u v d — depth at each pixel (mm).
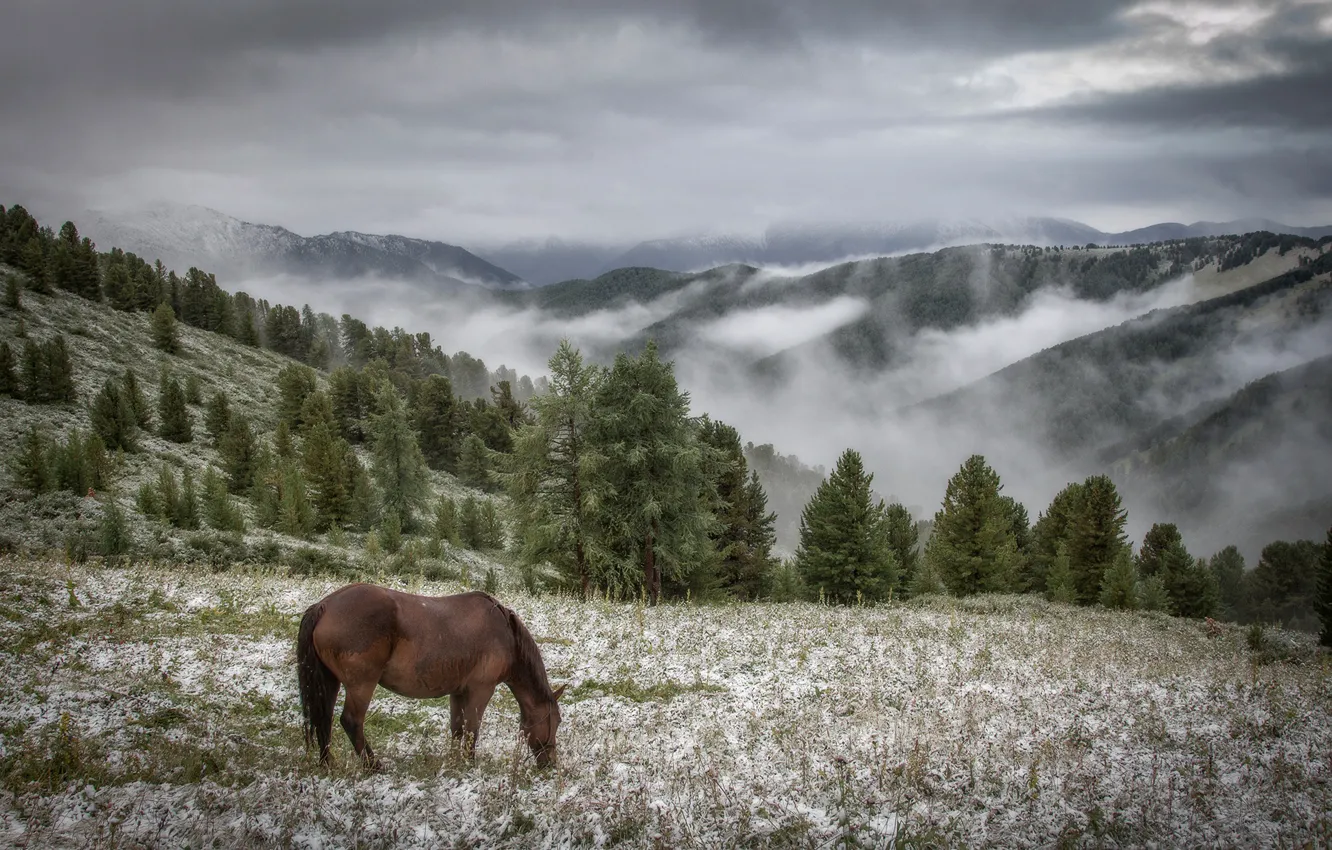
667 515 28000
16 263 110000
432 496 75125
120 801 6684
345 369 98125
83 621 11750
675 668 12930
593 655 13391
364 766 7742
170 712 8836
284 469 55156
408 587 21094
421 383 115250
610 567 26516
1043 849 6910
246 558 30438
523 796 7469
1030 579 52750
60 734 7504
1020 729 10094
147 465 60906
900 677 12711
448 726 9867
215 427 77188
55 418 65188
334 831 6562
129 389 71562
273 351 141500
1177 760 9188
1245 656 18156
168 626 12328
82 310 104875
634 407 26578
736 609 19250
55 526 31141
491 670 8367
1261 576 73000
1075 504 50312
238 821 6547
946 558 42812
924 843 6863
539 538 26391
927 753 8789
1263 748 9828
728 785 7930
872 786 7992
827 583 37906
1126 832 7289
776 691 11883
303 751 8062
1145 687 12578
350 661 7605
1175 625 25109
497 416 96250
